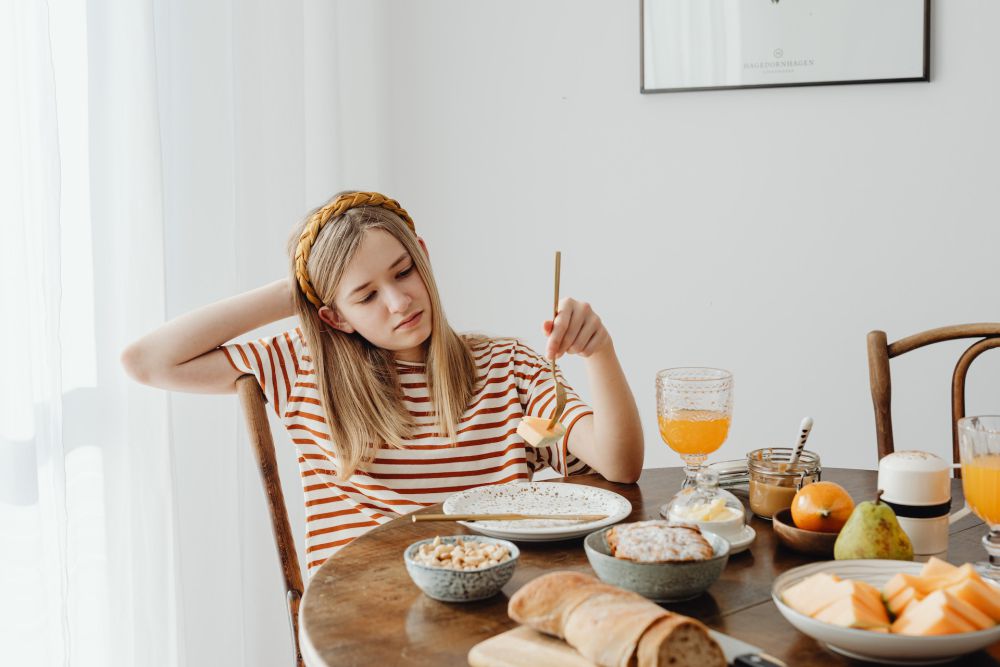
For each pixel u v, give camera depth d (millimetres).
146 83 1601
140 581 1612
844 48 2236
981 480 937
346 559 1048
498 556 943
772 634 819
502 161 2457
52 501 1413
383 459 1457
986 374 2232
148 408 1619
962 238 2238
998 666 748
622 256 2414
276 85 2010
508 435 1493
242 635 1903
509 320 2492
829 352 2326
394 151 2512
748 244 2342
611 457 1339
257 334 2027
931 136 2229
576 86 2398
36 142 1397
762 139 2311
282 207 2023
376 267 1423
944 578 792
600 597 783
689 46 2312
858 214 2281
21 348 1347
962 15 2184
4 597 1343
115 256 1591
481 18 2436
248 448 1971
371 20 2469
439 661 788
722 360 2385
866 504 930
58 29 1518
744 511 1194
